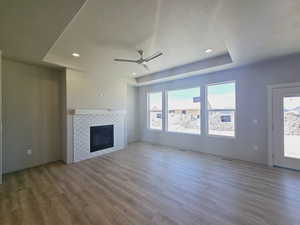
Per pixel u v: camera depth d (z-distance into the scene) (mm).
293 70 3441
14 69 3592
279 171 3414
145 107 6820
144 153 5012
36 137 3961
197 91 5223
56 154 4348
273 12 1977
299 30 2383
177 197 2432
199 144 5125
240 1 1820
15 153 3609
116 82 5531
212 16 2188
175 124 5887
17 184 2922
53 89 4285
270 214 2006
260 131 3914
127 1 1888
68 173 3436
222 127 4680
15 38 2500
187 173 3361
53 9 1803
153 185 2830
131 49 3373
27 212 2100
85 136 4555
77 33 2680
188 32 2680
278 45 2895
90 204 2270
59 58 3850
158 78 5496
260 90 3891
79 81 4441
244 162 4047
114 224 1864
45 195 2527
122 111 5699
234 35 2555
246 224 1838
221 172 3393
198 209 2131
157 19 2285
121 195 2504
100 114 4977
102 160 4348
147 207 2186
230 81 4406
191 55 3857
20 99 3691
